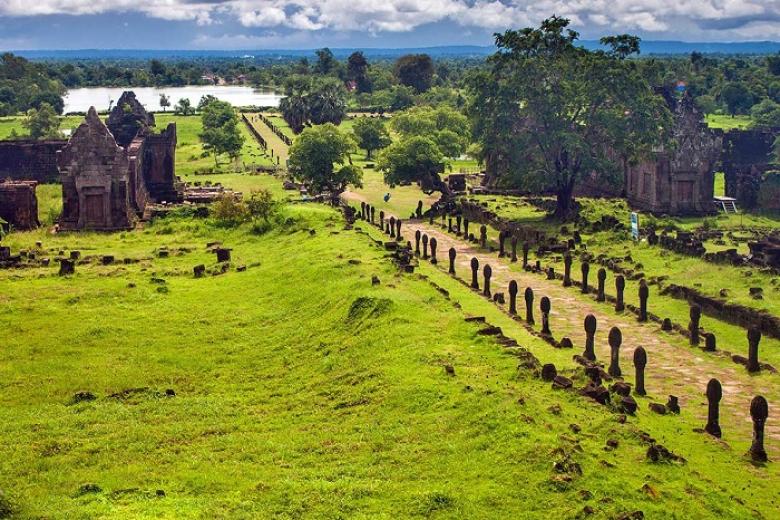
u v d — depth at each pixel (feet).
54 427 87.92
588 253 167.12
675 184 231.50
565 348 104.88
